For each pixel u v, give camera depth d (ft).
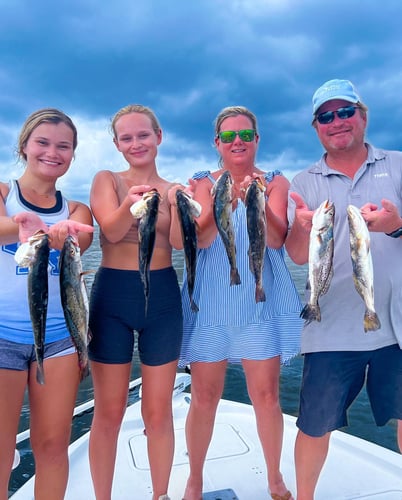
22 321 4.12
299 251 4.95
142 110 5.10
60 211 4.54
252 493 5.45
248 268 5.26
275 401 5.23
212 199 4.78
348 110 4.60
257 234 4.59
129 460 6.19
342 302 4.55
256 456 6.25
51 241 4.04
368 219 4.13
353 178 4.72
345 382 4.53
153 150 5.11
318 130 4.88
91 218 4.82
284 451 6.30
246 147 5.17
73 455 6.23
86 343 4.18
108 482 4.75
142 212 4.17
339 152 4.78
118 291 4.74
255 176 4.73
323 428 4.51
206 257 5.35
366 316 4.15
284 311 5.34
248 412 7.59
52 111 4.50
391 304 4.51
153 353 4.78
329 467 5.97
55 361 4.19
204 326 5.21
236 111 5.25
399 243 4.54
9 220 4.01
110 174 4.99
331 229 4.34
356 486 5.56
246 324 5.17
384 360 4.53
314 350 4.57
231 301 5.19
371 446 6.33
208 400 5.23
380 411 4.64
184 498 5.24
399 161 4.68
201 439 5.24
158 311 4.78
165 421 4.82
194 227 4.47
